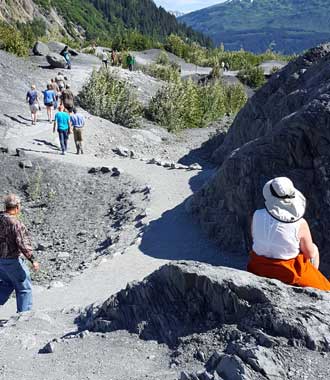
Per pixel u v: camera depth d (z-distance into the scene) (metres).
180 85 30.33
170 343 5.31
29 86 30.09
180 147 24.61
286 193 5.04
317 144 11.52
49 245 13.99
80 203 16.25
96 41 72.56
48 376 4.94
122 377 4.77
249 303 5.07
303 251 5.11
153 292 5.85
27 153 19.02
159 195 15.38
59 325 6.82
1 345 5.89
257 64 63.72
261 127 18.58
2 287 8.52
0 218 8.27
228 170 12.70
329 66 16.03
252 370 4.27
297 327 4.62
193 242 12.41
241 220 12.21
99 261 11.82
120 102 27.16
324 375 4.23
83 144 21.27
